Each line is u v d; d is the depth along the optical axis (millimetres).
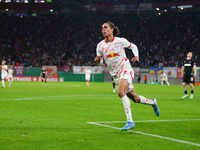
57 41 72188
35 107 13273
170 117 10383
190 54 19266
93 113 11297
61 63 65750
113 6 76750
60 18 77250
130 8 76250
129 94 8336
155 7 73938
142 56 64812
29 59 66688
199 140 6527
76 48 70500
